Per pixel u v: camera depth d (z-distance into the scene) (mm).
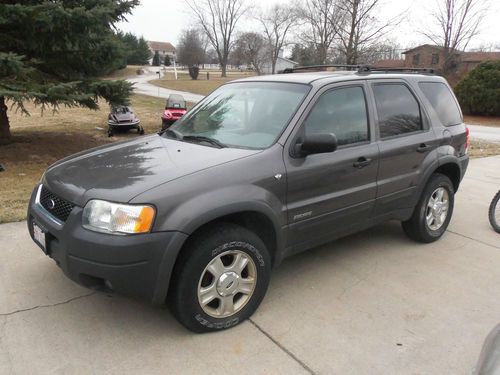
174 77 69750
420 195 4590
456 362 2881
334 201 3695
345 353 2939
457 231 5320
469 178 8242
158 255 2721
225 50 74938
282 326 3219
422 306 3545
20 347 2895
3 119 10820
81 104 10227
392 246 4770
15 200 5871
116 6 9562
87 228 2738
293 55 57625
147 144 3742
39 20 8211
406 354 2945
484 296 3734
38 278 3793
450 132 4859
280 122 3512
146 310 3365
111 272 2676
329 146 3236
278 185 3260
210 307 3117
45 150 10555
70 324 3162
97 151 3699
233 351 2924
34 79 8992
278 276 4008
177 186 2832
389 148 4098
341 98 3834
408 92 4520
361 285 3863
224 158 3168
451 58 29672
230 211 2951
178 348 2934
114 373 2688
